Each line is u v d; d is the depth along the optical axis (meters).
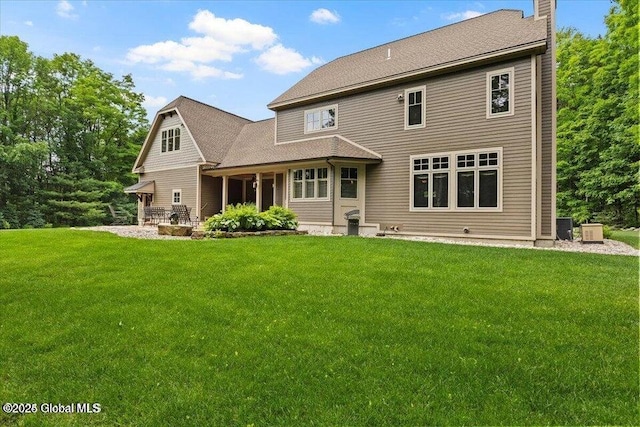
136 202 35.06
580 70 24.39
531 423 2.68
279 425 2.73
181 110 21.61
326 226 14.70
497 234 11.71
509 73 11.55
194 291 5.57
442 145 12.88
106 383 3.34
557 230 13.73
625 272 6.66
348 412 2.85
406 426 2.68
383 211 14.27
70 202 28.97
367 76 15.00
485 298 5.13
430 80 13.20
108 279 6.25
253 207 13.73
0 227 25.55
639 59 18.61
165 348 3.91
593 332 4.04
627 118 20.39
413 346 3.80
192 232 12.52
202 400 3.04
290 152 16.34
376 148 14.59
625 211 22.89
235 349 3.84
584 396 2.98
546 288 5.57
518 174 11.37
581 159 23.39
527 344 3.79
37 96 29.61
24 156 26.48
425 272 6.52
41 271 6.80
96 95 32.47
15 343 4.12
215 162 19.73
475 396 2.99
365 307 4.86
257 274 6.43
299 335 4.09
